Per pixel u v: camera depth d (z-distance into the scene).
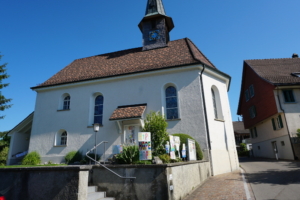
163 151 10.31
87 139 15.30
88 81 16.44
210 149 12.95
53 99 17.23
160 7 20.58
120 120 14.03
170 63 15.23
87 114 15.91
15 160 17.14
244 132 42.34
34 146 16.38
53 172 5.70
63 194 5.40
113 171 7.39
